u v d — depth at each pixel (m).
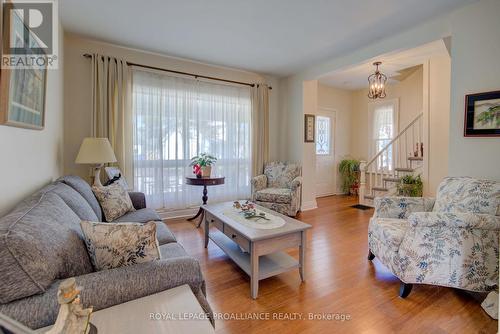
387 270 2.39
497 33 2.22
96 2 2.42
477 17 2.34
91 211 1.85
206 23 2.81
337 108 6.31
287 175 4.44
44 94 1.89
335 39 3.21
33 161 1.74
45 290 0.92
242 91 4.50
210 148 4.22
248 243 2.00
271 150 4.97
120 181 2.88
